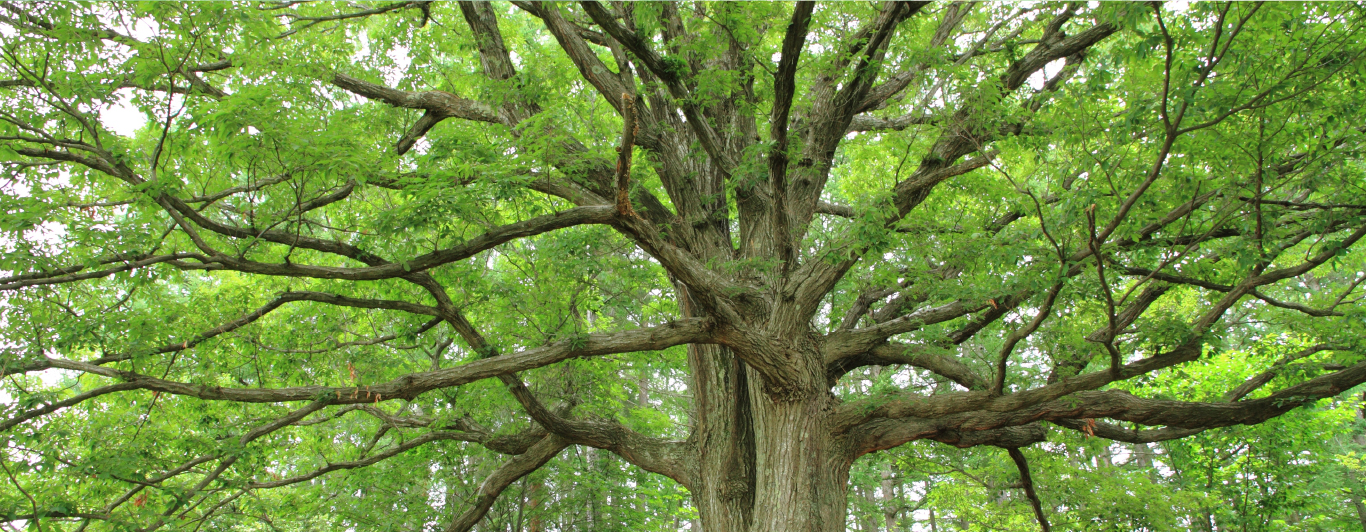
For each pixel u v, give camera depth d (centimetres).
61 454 764
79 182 731
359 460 947
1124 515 1091
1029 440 904
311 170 618
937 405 796
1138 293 853
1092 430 834
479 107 958
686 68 726
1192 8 529
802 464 798
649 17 638
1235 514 1139
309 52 866
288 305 1119
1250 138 576
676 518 2225
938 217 866
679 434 1756
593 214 676
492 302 1022
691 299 966
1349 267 941
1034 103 738
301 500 1095
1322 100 549
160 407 886
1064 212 582
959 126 716
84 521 747
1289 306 710
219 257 646
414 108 966
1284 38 535
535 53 1069
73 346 724
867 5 759
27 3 626
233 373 954
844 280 1017
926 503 1906
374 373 1025
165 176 608
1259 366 1075
